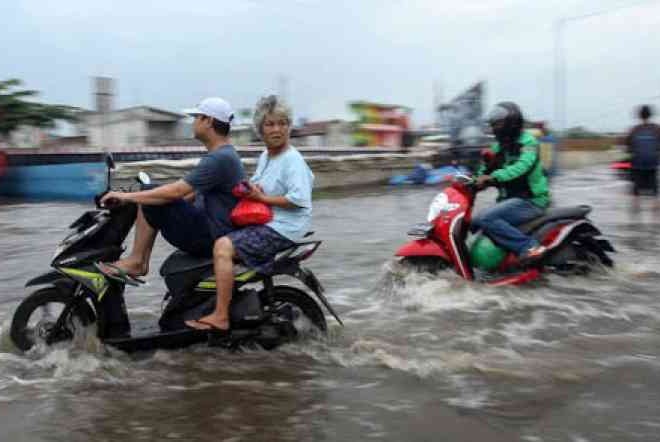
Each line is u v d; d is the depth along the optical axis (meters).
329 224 11.27
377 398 3.79
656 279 6.70
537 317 5.40
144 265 4.62
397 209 13.69
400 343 4.78
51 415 3.58
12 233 10.41
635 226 10.55
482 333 4.99
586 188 18.55
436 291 6.06
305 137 36.94
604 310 5.58
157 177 14.91
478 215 6.62
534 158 6.62
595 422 3.44
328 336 4.93
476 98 24.06
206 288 4.55
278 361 4.45
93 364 4.32
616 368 4.20
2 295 6.25
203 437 3.33
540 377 4.06
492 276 6.66
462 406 3.66
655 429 3.36
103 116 23.42
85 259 4.43
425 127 38.22
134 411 3.64
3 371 4.21
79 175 17.09
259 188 4.69
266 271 4.55
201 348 4.69
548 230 6.61
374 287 6.52
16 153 18.89
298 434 3.36
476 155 23.70
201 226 4.54
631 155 11.80
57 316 4.75
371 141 36.56
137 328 4.73
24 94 24.36
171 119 31.38
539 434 3.31
